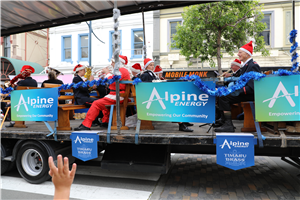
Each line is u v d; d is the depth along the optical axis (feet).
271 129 10.54
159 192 11.96
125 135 11.19
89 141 11.74
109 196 11.58
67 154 13.92
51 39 55.57
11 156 14.42
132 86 13.33
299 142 9.34
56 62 55.42
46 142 13.00
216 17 30.01
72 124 16.60
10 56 64.90
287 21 40.29
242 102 10.80
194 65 44.73
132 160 12.05
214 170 15.46
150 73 13.69
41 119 13.10
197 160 18.16
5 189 12.76
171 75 44.52
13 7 16.35
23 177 13.70
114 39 11.30
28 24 19.48
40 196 11.77
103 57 51.49
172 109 10.82
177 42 33.27
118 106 11.41
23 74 17.04
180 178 13.99
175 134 10.77
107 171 15.69
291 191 11.78
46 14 17.70
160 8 16.49
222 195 11.41
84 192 12.11
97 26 51.47
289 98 9.45
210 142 10.06
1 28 20.21
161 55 47.19
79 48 53.67
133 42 49.32
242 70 11.55
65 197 4.11
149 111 11.16
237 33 31.35
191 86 10.52
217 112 15.61
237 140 9.66
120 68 12.98
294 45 9.80
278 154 11.21
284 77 9.48
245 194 11.48
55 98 12.69
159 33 47.19
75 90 14.94
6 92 14.33
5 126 15.98
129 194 11.77
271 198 11.00
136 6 16.71
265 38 41.73
